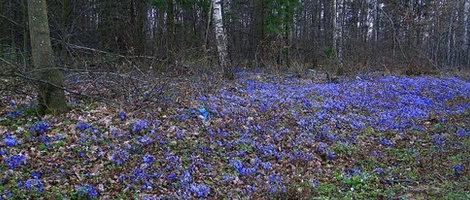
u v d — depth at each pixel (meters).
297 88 15.68
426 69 25.53
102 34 19.06
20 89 10.55
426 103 14.61
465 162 8.24
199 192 6.30
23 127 8.12
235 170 7.33
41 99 9.10
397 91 16.36
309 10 41.56
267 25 22.61
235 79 16.56
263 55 23.36
